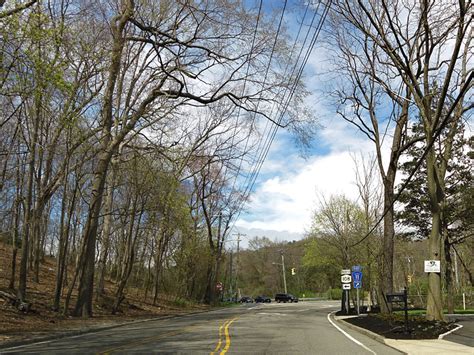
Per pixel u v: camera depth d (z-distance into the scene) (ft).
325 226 146.30
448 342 48.80
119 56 80.18
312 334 60.70
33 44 47.34
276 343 49.06
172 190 99.71
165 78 92.32
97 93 70.38
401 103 81.87
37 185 83.56
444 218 120.16
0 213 129.08
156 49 85.10
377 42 66.85
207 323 80.33
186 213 116.47
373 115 87.35
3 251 136.46
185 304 155.02
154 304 130.00
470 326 61.11
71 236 138.62
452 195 126.72
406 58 64.80
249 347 44.75
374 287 127.13
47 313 77.05
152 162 98.27
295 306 180.45
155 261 142.20
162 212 102.37
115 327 71.67
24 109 73.67
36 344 48.01
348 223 126.31
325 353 41.65
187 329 66.49
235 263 387.96
